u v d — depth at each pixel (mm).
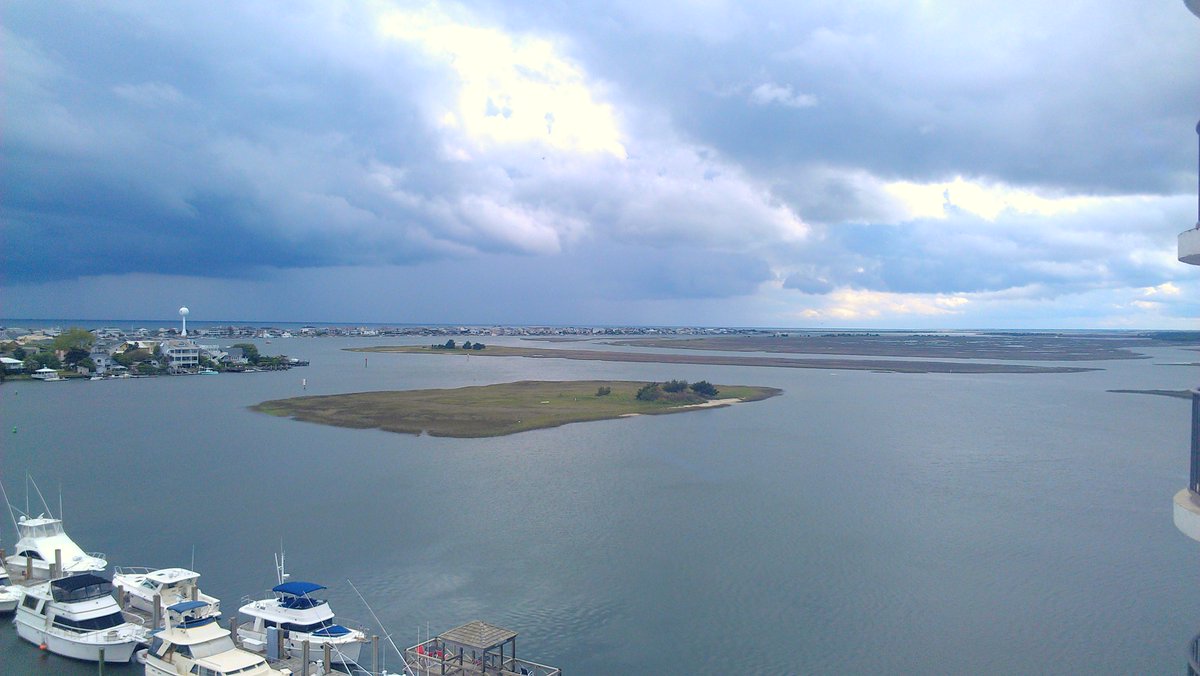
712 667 31969
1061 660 32469
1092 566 43375
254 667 30203
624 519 52094
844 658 32688
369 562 43750
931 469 68625
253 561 43875
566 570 42562
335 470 67188
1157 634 34875
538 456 74062
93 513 53281
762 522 51562
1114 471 68250
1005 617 36656
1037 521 51969
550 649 33531
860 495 58906
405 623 36156
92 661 33344
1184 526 12703
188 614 32562
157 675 31328
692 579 41312
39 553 40125
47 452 75000
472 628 31438
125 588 37562
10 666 33250
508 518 52312
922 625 35812
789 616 36750
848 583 40844
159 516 52594
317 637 32688
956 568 43031
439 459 72312
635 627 35594
